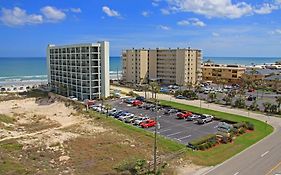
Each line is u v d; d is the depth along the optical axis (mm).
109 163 45062
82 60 110625
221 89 138000
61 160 46750
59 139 58688
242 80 150375
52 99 111062
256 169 43281
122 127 69500
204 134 64062
